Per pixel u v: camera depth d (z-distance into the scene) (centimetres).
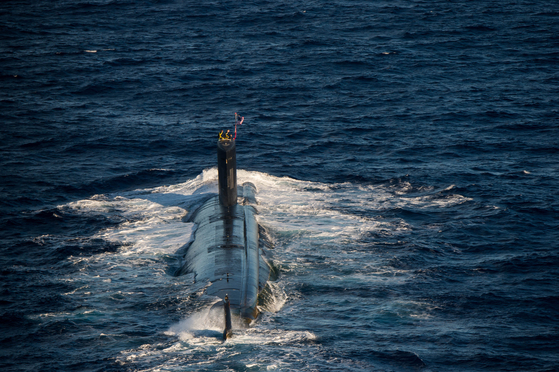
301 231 9719
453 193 11081
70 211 10494
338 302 7594
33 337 6769
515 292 7762
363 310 7381
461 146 13262
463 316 7250
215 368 6084
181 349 6475
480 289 7856
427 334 6838
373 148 13362
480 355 6438
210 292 7638
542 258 8631
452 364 6288
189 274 8369
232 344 6556
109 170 12288
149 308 7419
